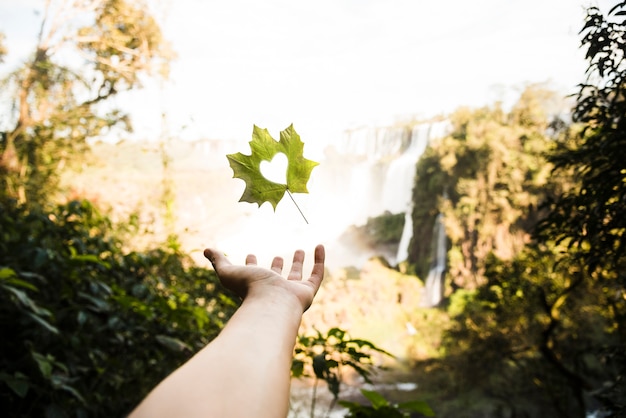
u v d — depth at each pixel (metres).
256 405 0.30
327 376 1.33
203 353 0.35
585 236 1.07
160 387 0.31
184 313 1.99
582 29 0.88
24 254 1.82
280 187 0.53
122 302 1.85
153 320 2.17
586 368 5.46
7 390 1.59
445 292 16.52
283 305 0.45
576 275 4.24
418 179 19.25
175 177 15.86
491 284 6.14
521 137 14.22
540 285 5.54
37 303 1.74
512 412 7.61
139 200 7.41
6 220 2.23
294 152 0.54
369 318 14.85
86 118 7.78
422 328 14.12
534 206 13.69
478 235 15.20
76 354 1.86
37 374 1.59
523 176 13.90
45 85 7.34
